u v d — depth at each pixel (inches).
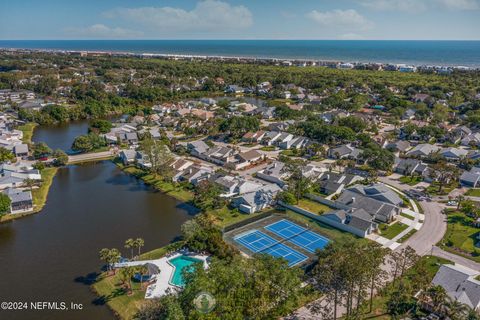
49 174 4399.6
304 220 3309.5
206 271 1961.1
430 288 2117.4
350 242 2285.9
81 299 2277.3
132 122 6668.3
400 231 3053.6
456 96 7805.1
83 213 3459.6
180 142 5644.7
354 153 4798.2
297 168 3816.4
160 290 2325.3
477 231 3029.0
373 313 2116.1
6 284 2431.1
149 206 3617.1
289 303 2086.6
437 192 3804.1
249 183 3853.3
